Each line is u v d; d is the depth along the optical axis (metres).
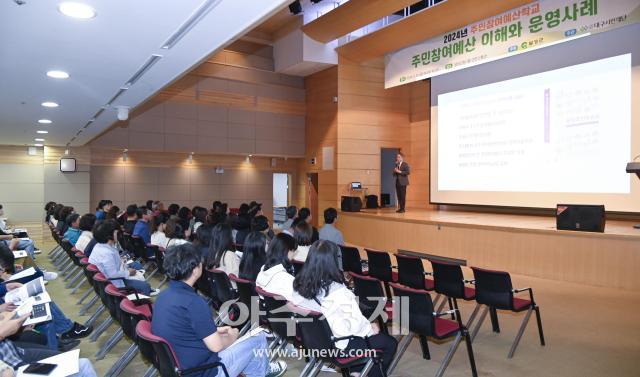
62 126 8.05
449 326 3.34
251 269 4.08
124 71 4.28
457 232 8.23
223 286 3.97
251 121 13.52
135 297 4.12
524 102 9.21
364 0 9.62
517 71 9.35
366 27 12.32
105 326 4.28
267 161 14.73
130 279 4.82
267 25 13.13
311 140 13.90
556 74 8.63
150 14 2.84
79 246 5.92
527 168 9.16
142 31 3.16
